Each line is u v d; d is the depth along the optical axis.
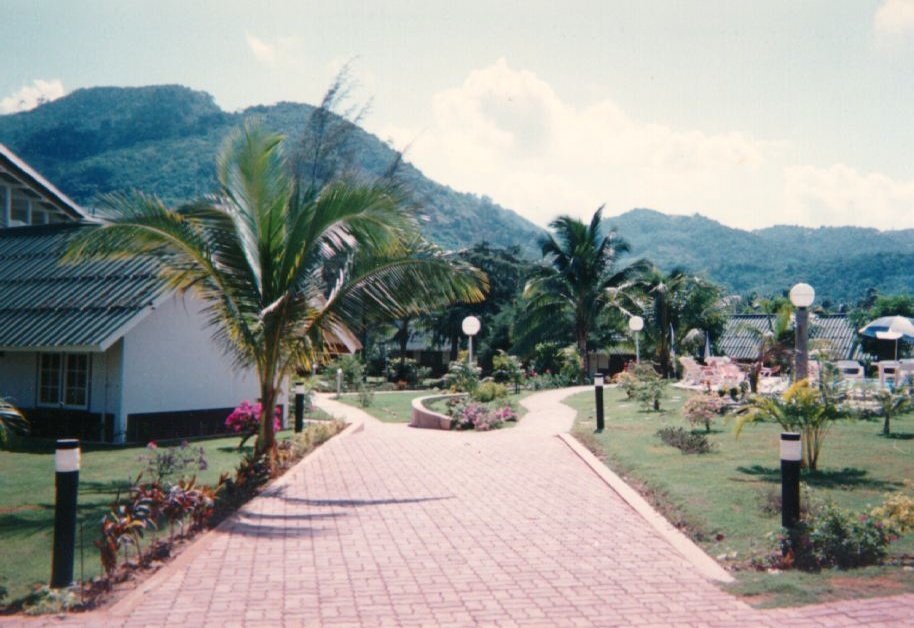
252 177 11.25
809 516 6.54
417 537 7.38
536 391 29.42
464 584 5.90
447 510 8.55
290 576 6.13
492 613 5.25
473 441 14.42
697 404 13.94
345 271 11.86
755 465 10.23
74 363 16.69
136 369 16.06
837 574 5.97
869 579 5.82
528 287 37.50
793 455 6.58
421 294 11.71
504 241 161.25
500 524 7.87
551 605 5.40
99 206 10.37
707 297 40.59
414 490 9.72
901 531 6.42
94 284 17.12
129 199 10.40
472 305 47.94
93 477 11.25
